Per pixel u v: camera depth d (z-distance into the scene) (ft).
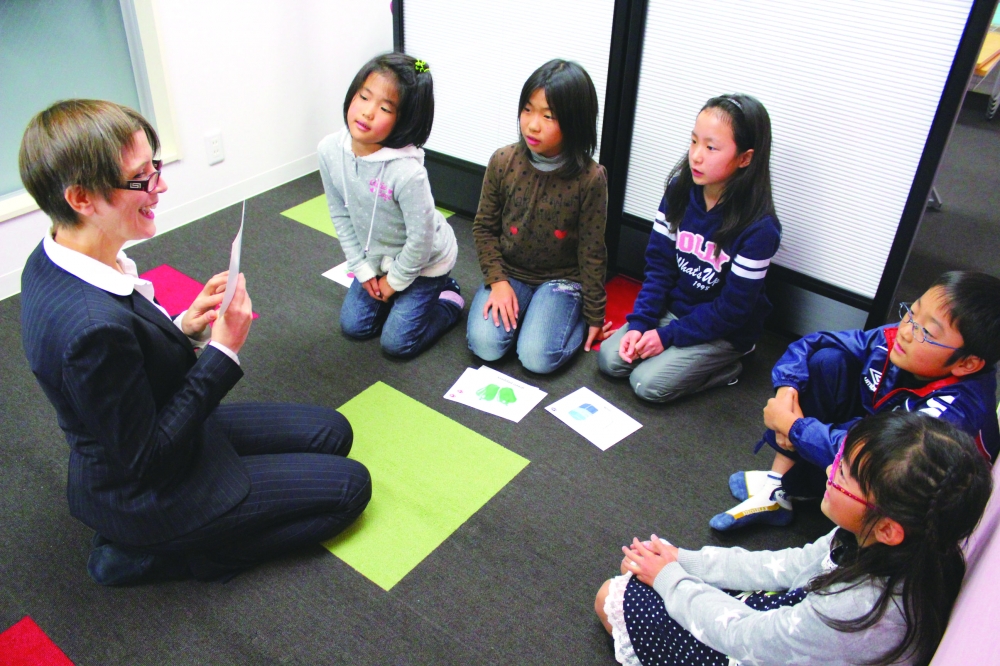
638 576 4.84
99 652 5.03
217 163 10.15
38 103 8.36
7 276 8.49
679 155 8.24
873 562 3.57
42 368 4.12
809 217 7.70
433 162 10.27
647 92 8.13
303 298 8.68
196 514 4.91
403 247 7.41
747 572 4.70
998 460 4.71
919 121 6.73
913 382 5.26
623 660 4.74
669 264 7.45
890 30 6.56
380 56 6.65
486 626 5.26
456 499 6.21
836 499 3.76
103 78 8.82
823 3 6.76
